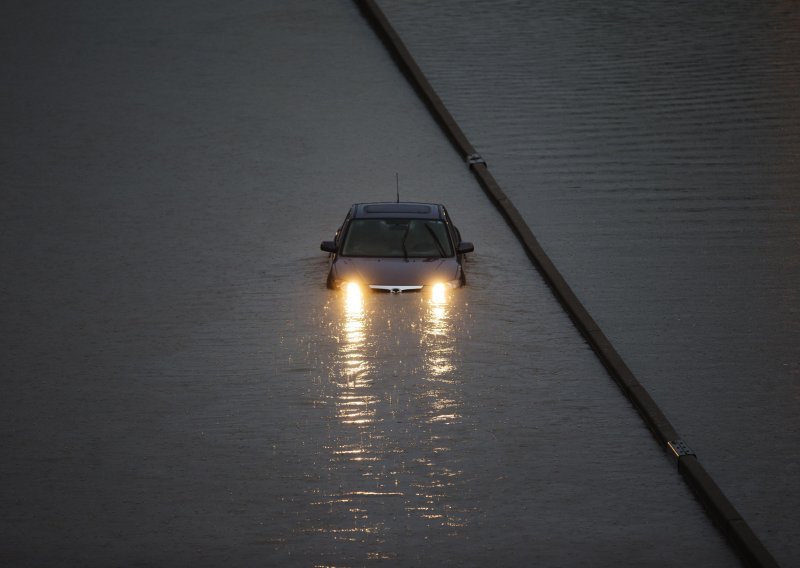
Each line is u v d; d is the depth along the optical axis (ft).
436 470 139.85
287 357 176.04
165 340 184.14
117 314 196.44
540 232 240.53
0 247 233.35
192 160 290.15
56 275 217.15
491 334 185.68
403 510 130.00
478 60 365.40
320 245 220.43
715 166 282.15
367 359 175.11
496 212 255.09
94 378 168.96
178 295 205.77
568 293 200.34
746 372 170.50
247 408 157.89
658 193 264.31
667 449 143.95
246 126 313.94
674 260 222.48
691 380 167.73
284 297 203.92
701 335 185.26
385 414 155.63
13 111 326.03
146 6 419.74
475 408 157.69
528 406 158.71
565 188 269.03
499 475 138.72
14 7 418.92
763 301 200.34
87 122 317.42
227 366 172.86
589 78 349.61
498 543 122.72
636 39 383.65
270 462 141.79
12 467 140.56
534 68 358.43
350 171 282.15
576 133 307.37
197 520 127.65
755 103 327.47
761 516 129.39
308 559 119.24
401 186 271.69
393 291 202.80
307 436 149.18
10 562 118.32
